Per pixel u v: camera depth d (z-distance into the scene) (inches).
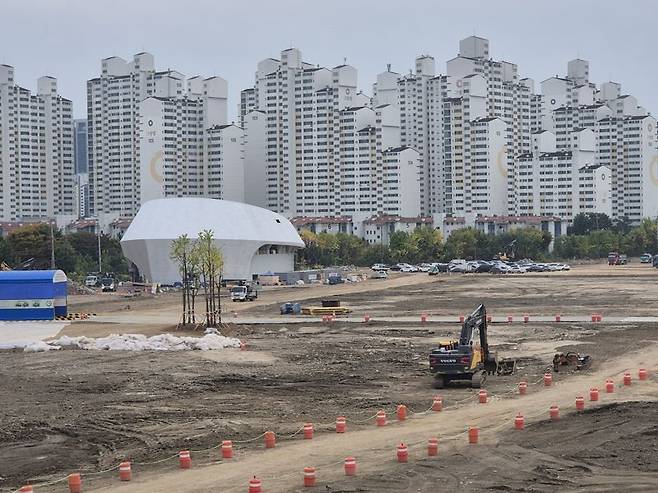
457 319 4018.2
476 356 2310.5
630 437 1651.1
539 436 1680.6
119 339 3250.5
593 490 1337.4
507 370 2476.6
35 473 1526.8
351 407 2036.2
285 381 2422.5
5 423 1937.7
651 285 6102.4
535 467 1462.8
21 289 4247.0
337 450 1605.6
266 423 1866.4
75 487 1382.9
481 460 1508.4
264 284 7421.3
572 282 6668.3
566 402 2010.3
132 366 2741.1
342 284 7258.9
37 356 3011.8
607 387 2130.9
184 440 1726.1
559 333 3408.0
